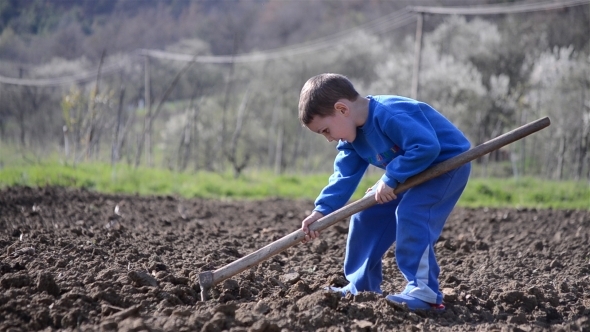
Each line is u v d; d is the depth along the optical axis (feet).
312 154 74.59
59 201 23.48
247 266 11.28
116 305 10.74
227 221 22.62
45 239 15.12
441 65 72.49
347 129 11.05
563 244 18.71
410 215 11.09
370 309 10.56
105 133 54.49
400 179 10.66
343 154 12.10
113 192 29.91
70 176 32.63
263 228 21.01
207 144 71.82
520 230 21.93
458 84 70.23
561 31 79.41
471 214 26.27
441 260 16.71
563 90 62.39
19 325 9.85
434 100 71.36
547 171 44.39
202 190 33.78
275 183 37.96
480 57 80.74
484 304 12.10
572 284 13.87
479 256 17.21
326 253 16.94
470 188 35.12
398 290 13.69
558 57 69.00
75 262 13.35
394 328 10.23
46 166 35.94
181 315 10.03
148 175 36.32
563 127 52.31
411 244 11.09
